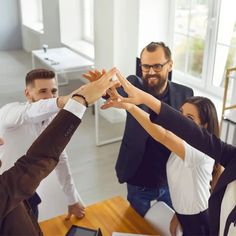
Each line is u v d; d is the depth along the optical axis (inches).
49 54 206.5
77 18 238.2
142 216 72.3
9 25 317.1
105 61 170.1
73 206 68.1
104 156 148.9
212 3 138.7
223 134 114.2
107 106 46.0
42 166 30.1
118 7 155.3
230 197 45.9
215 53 144.3
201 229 61.3
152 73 72.9
